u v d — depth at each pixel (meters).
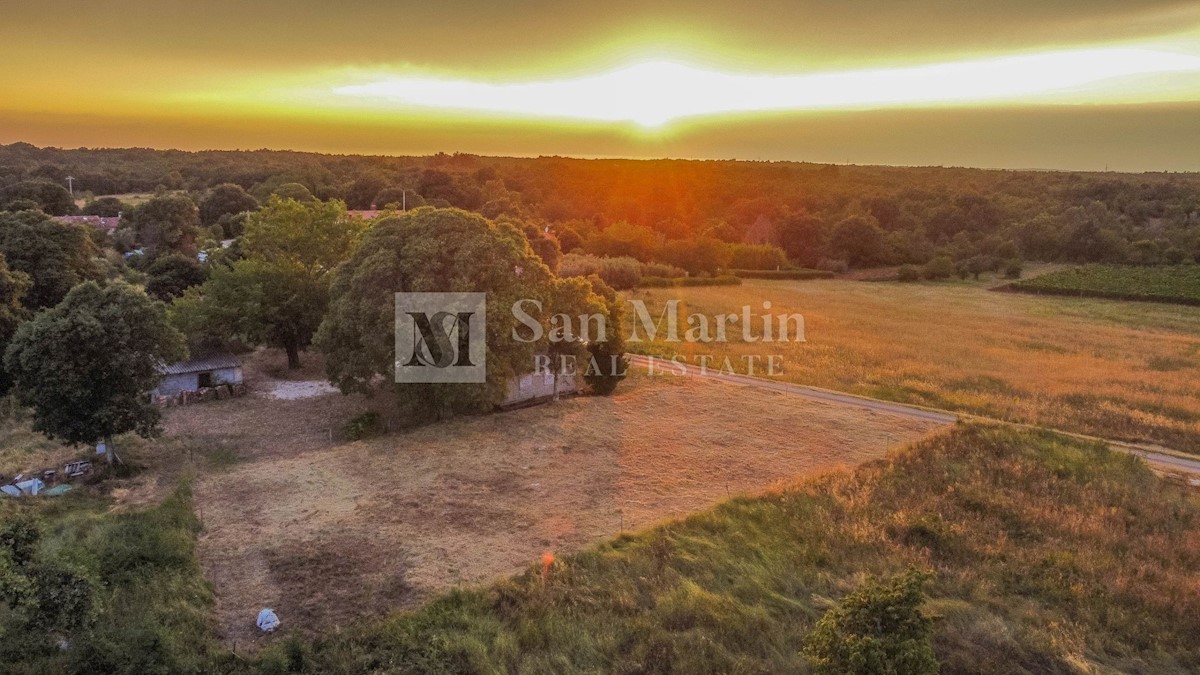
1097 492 20.73
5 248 36.84
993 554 17.14
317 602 14.64
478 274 26.22
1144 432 26.75
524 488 20.64
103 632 12.70
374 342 25.16
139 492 20.58
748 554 16.89
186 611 13.93
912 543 17.64
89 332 20.45
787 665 12.95
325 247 34.81
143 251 63.19
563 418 27.22
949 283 77.00
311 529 17.94
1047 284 69.56
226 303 32.16
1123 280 70.50
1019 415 28.27
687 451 23.78
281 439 25.42
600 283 38.97
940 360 39.16
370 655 12.86
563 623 13.98
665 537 17.47
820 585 15.64
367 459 22.88
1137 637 14.17
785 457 23.33
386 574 15.75
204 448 24.33
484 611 14.39
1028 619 14.58
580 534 17.77
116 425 21.17
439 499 19.80
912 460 22.98
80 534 16.97
